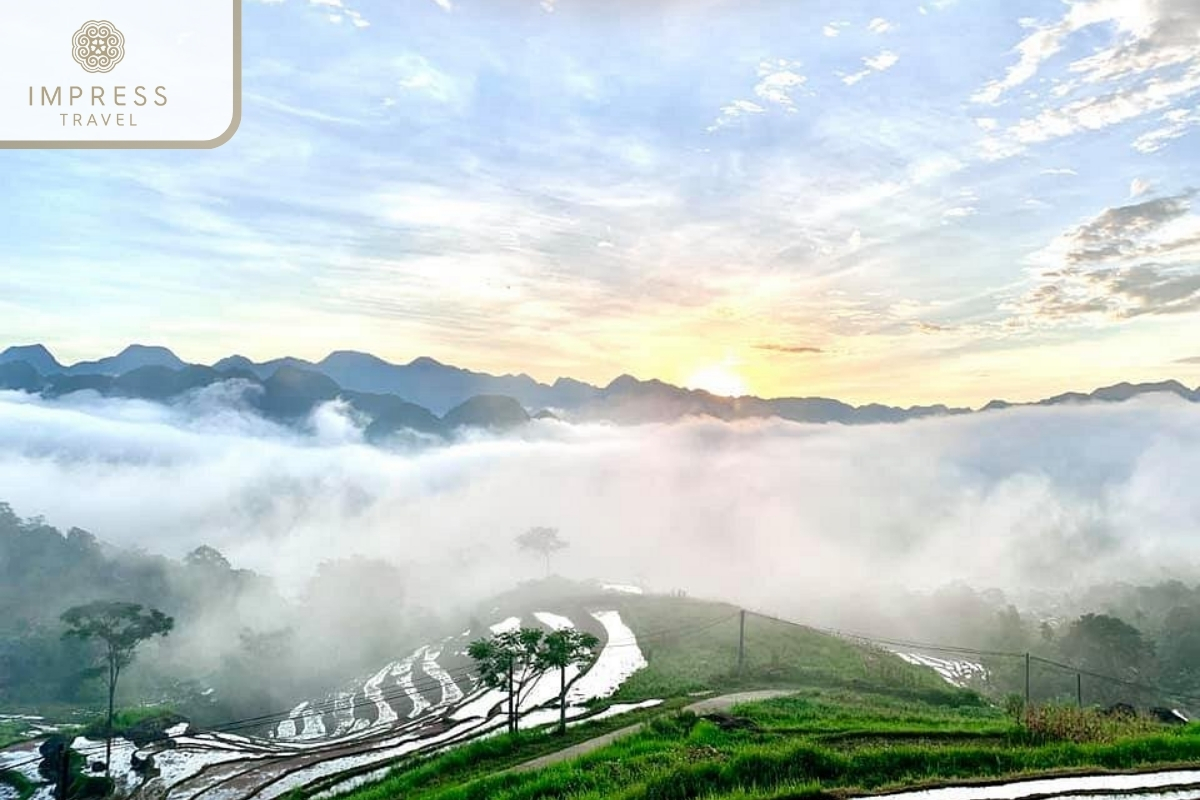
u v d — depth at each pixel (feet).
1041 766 99.50
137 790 212.43
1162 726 120.57
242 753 249.14
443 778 147.43
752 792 92.94
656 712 196.85
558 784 107.14
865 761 100.73
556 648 196.95
